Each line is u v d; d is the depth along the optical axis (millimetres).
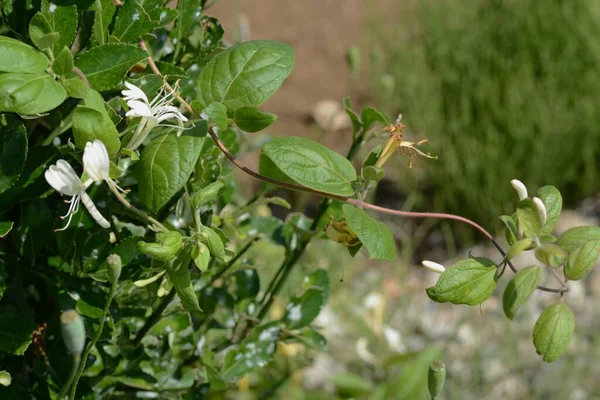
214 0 928
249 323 964
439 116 2670
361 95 3213
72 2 763
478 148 2574
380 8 3500
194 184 814
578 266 757
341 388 1481
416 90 2742
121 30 788
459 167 2598
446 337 1982
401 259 2430
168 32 875
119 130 771
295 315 964
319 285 984
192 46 870
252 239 942
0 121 780
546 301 2137
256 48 784
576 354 1901
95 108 726
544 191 789
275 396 1416
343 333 1874
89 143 713
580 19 2641
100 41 785
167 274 759
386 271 2301
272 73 780
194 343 894
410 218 2717
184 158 732
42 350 815
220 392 1179
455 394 1790
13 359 808
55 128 804
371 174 760
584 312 2086
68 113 802
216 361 942
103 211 800
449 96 2719
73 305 782
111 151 726
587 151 2572
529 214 749
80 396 805
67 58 731
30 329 770
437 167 2664
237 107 775
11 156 751
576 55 2623
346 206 752
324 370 1781
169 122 771
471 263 756
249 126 774
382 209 769
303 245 959
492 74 2672
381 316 1713
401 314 2064
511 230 768
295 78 3291
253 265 957
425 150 2691
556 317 753
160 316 838
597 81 2588
